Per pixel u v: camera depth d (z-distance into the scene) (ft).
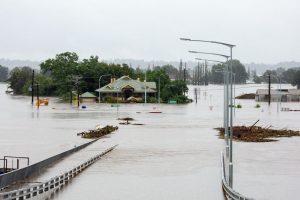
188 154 195.72
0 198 100.78
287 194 123.44
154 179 143.43
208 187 132.26
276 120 378.73
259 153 197.77
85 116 411.95
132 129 305.12
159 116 422.00
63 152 183.32
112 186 132.67
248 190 128.26
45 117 401.08
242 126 300.20
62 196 118.93
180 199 117.80
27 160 171.53
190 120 378.53
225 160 176.55
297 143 232.12
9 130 293.23
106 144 228.02
